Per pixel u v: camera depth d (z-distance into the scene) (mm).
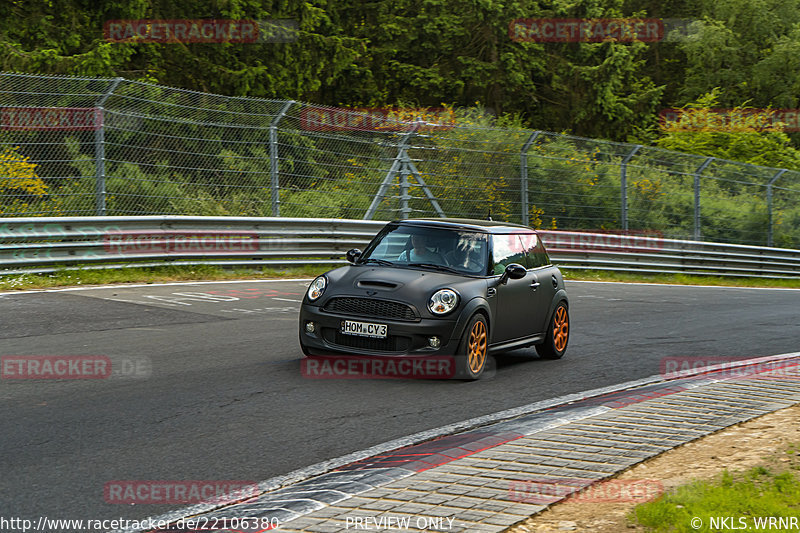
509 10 44594
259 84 34750
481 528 5051
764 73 60812
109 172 20062
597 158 30844
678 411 8539
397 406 8984
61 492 5965
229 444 7332
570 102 48531
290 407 8703
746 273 33375
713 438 7438
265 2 33938
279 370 10445
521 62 46188
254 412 8430
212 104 22375
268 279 20656
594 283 26094
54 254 17531
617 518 5281
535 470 6340
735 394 9484
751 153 47250
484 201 27531
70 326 12758
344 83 42625
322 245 22938
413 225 11844
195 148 21812
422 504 5516
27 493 5910
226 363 10703
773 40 62688
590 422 8031
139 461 6758
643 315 18516
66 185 19312
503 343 11414
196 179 21672
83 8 31000
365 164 24922
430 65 46625
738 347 14344
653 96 52094
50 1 30125
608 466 6453
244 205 22312
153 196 20688
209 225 20281
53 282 17000
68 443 7121
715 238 34094
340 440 7625
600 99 47500
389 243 11664
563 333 12938
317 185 23688
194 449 7145
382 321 10164
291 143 23203
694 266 31344
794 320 18750
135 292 16859
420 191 26203
